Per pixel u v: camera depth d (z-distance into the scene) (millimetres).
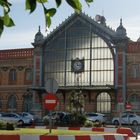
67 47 61125
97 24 59406
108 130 26984
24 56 65125
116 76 58062
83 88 57906
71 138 14469
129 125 48812
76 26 60750
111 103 58062
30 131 17969
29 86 64188
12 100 65875
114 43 58531
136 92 57312
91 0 3982
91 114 53156
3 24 3969
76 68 59969
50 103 15977
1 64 67188
